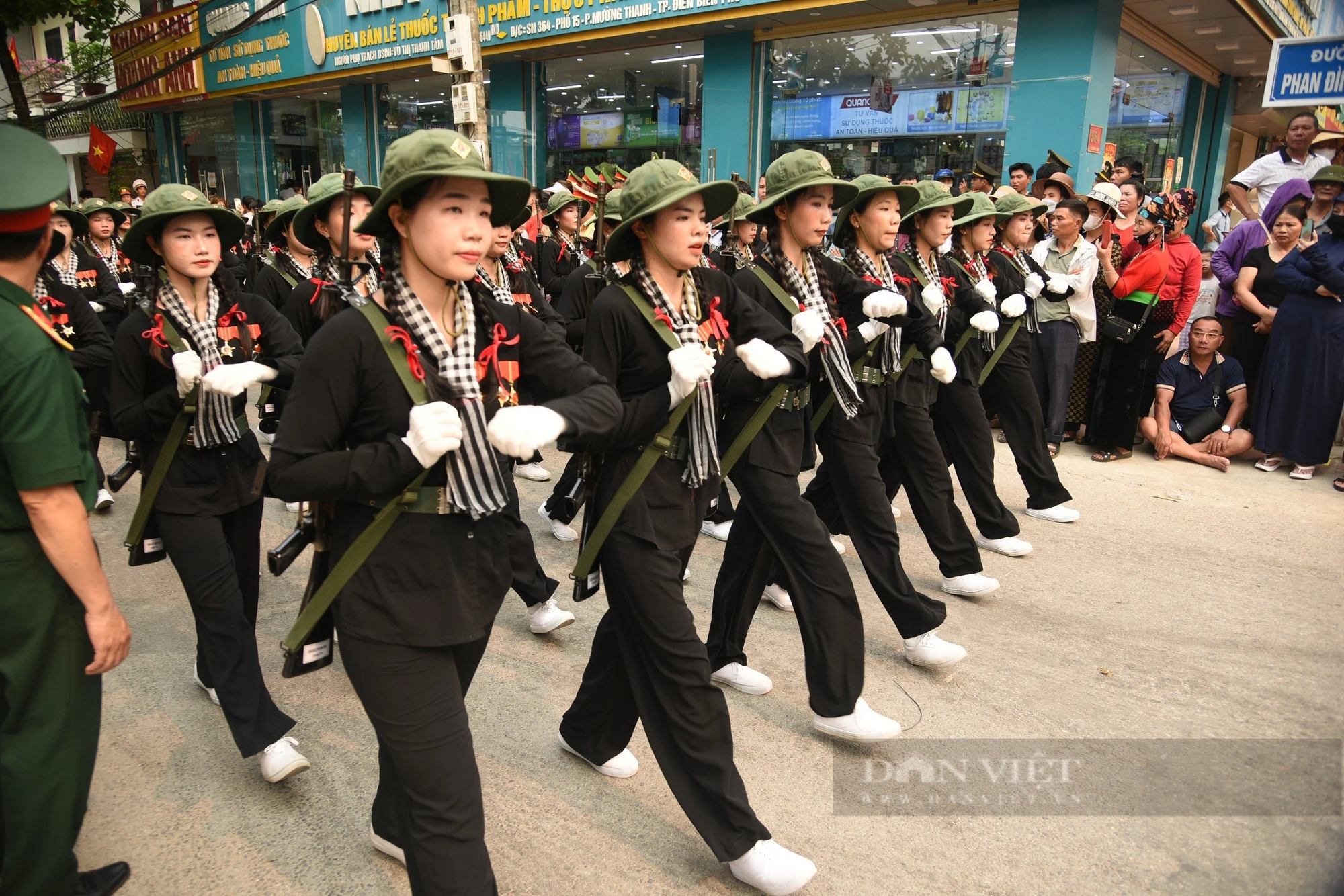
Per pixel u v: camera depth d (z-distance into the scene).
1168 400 6.93
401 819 2.01
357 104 18.16
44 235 1.99
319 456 1.82
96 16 16.03
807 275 3.23
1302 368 6.29
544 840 2.68
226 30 19.47
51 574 2.04
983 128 10.91
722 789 2.41
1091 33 9.84
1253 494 6.11
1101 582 4.63
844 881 2.52
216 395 2.81
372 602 1.92
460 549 1.98
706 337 2.61
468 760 1.98
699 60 13.10
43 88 26.34
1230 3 10.70
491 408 1.99
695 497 2.62
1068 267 6.61
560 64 14.77
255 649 2.95
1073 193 6.90
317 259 3.90
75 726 2.11
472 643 2.13
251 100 20.72
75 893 2.34
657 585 2.43
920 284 4.15
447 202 1.84
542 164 15.41
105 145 22.62
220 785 2.96
